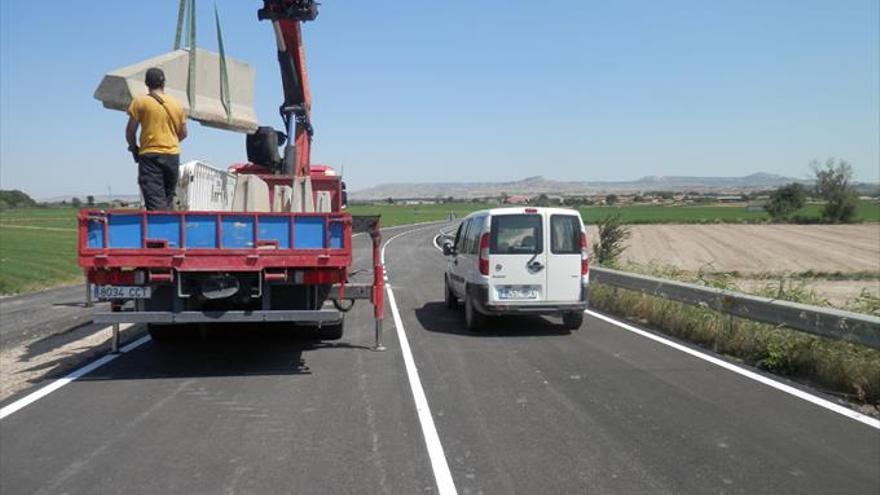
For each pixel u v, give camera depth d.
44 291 20.05
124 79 9.21
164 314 8.66
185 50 10.23
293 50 13.30
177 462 5.80
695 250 45.50
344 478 5.45
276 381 8.63
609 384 8.40
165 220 8.58
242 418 7.06
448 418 7.02
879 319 7.85
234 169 13.10
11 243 39.31
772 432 6.54
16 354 10.64
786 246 47.91
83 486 5.30
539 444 6.23
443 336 11.95
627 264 20.05
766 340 9.52
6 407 7.47
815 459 5.83
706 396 7.82
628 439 6.35
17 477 5.47
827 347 8.66
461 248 14.09
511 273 12.02
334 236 8.96
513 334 12.11
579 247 12.17
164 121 9.21
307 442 6.30
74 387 8.36
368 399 7.76
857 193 74.56
